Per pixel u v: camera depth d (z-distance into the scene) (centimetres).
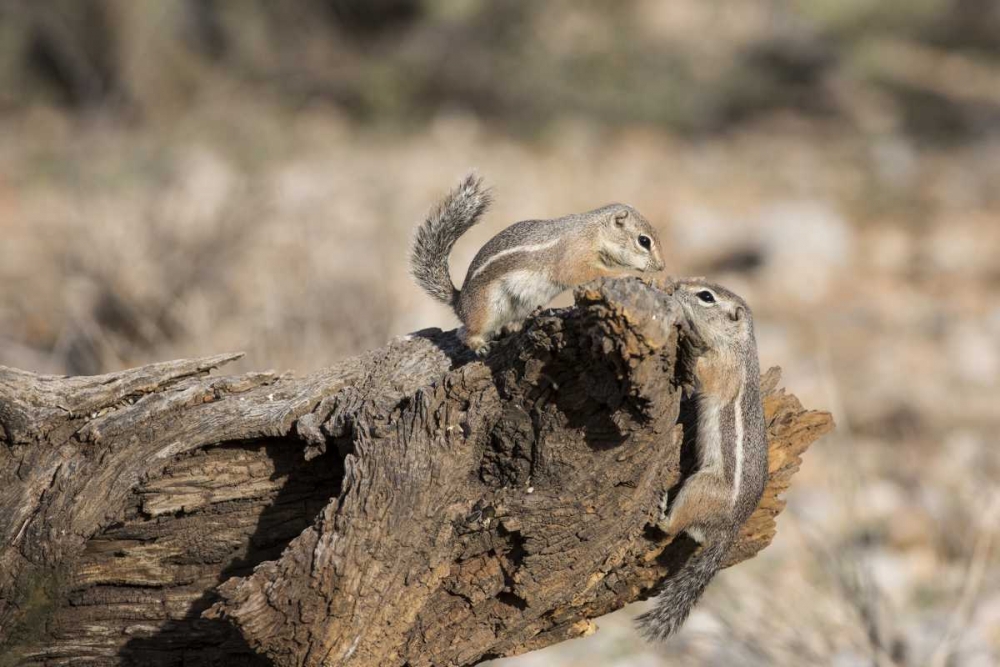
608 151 3494
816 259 2516
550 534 674
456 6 3841
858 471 1299
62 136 3200
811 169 3353
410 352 782
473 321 863
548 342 641
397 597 663
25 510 712
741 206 2948
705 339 806
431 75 3747
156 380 746
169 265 1689
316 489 732
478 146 3391
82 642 725
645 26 4234
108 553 725
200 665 732
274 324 1384
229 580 661
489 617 700
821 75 4203
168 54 3522
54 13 3456
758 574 1180
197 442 725
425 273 908
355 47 3938
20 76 3584
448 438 674
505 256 871
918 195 3102
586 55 3919
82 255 1731
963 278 2483
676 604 770
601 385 643
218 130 3312
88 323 1474
